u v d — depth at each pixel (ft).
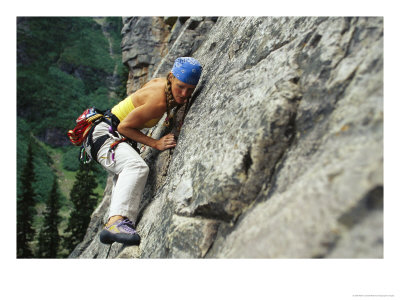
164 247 4.71
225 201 4.04
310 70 4.02
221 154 4.49
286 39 4.86
